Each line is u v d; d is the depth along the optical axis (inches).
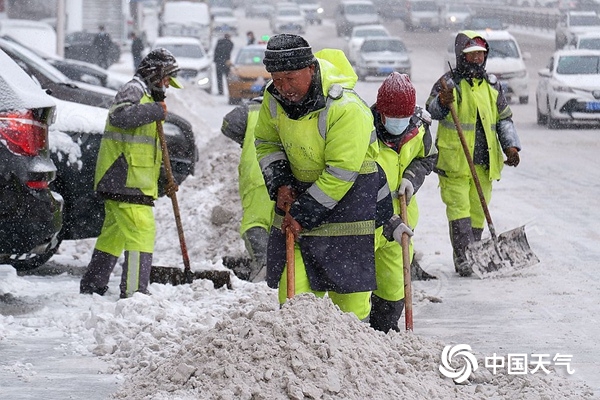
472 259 1000.9
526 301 898.7
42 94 835.4
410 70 4173.2
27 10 5408.5
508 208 1462.8
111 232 879.7
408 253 657.0
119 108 836.0
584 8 6673.2
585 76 2696.9
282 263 621.3
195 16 5270.7
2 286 911.0
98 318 745.6
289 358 559.2
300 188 613.9
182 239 890.7
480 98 1017.5
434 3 7042.3
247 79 3380.9
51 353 701.9
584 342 761.0
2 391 617.3
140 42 4239.7
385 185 637.9
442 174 1023.6
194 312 784.9
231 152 1322.6
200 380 565.0
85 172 1004.6
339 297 629.0
